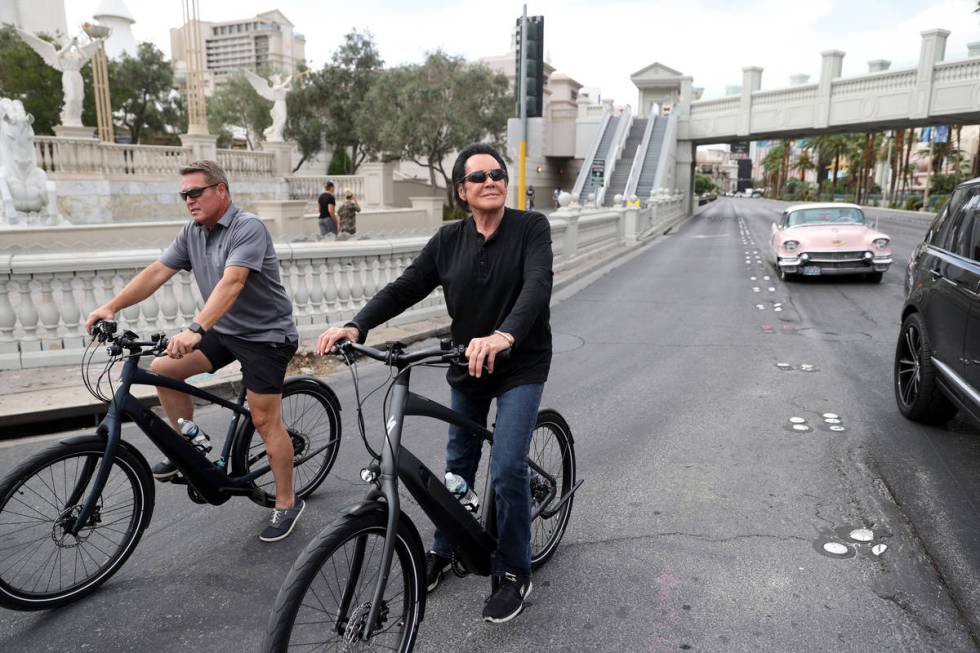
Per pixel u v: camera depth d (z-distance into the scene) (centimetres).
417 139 3319
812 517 354
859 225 1295
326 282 770
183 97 4066
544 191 4981
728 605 278
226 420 511
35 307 622
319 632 220
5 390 547
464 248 253
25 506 274
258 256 306
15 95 3322
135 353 292
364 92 3731
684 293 1170
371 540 214
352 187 2798
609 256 1758
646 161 4112
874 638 255
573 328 878
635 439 471
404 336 771
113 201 2067
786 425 495
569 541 334
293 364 672
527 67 1183
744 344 768
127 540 302
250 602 285
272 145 2684
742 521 351
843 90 3400
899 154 5666
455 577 304
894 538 329
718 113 4159
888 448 444
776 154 11006
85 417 516
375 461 223
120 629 268
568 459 326
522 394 248
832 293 1142
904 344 511
